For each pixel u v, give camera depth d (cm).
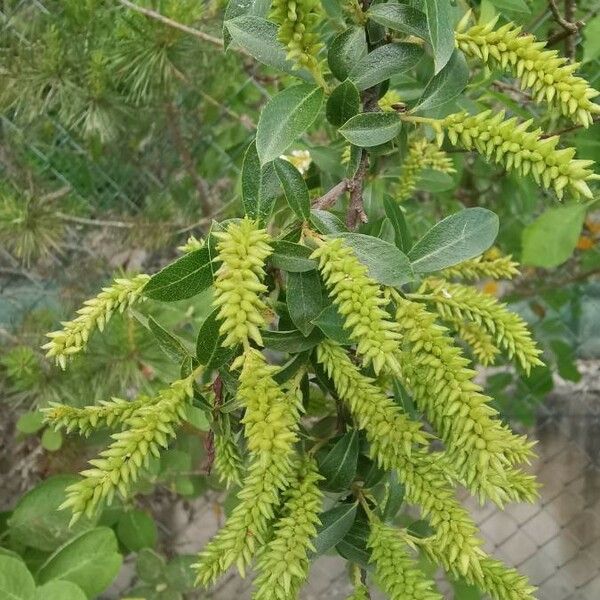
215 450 24
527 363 25
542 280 63
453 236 25
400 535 24
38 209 55
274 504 22
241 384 20
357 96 23
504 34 22
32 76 51
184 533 71
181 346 24
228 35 26
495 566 22
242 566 20
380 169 33
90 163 59
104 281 57
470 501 75
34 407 53
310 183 36
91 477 19
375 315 18
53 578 45
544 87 21
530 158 20
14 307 60
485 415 19
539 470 73
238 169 59
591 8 46
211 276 21
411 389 22
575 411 72
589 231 60
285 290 24
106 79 52
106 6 51
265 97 60
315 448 26
